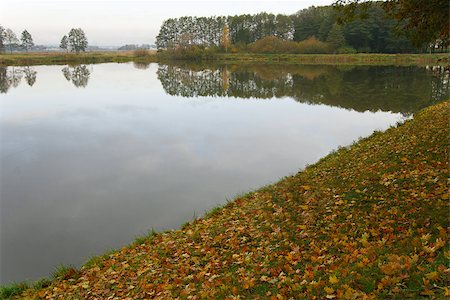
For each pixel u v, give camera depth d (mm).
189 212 13203
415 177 9250
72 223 12703
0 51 147250
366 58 100875
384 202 8570
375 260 6152
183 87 53531
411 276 5340
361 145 15953
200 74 74562
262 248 8203
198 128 26828
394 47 106625
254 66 94438
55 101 40375
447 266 5344
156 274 8234
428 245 6238
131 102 39812
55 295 8273
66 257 10672
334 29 111938
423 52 106750
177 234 10594
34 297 8320
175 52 127625
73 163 19281
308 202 10078
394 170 10320
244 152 20438
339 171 12250
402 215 7668
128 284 8070
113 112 33688
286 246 7922
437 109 18906
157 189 15492
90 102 39688
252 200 11961
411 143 12359
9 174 17781
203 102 40000
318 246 7535
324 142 22078
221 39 133375
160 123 28797
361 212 8477
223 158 19453
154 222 12562
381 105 35906
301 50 118688
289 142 22312
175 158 19719
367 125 26766
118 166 18641
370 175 10516
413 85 50156
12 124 28781
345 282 5703
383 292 5125
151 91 48906
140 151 21188
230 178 16453
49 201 14555
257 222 9797
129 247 10391
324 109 34562
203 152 20672
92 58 129750
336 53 113250
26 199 14797
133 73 77188
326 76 65938
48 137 24812
